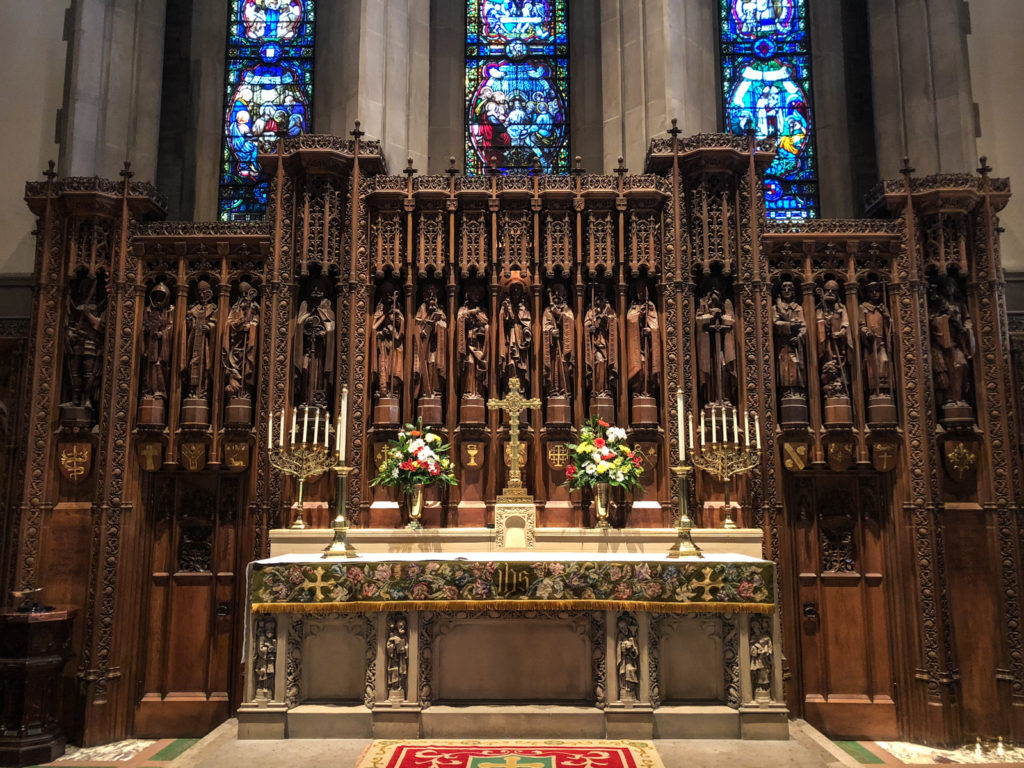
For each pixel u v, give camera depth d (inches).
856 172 500.7
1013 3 454.6
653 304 381.4
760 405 368.8
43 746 328.8
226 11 514.3
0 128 437.7
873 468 375.9
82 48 441.4
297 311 379.9
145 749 347.3
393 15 462.9
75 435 375.2
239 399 374.6
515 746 277.1
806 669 370.0
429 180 384.2
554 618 301.3
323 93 488.4
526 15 517.3
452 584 289.1
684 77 454.3
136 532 371.9
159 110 475.2
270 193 385.7
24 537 363.3
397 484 339.9
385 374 373.1
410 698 289.0
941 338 378.6
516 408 346.3
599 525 341.4
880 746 352.5
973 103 448.5
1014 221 433.7
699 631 301.1
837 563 378.3
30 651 330.3
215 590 374.9
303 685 298.0
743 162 384.8
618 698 289.7
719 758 266.1
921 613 359.6
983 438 371.9
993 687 356.5
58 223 385.7
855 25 514.6
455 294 381.7
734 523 349.1
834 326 381.7
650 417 368.2
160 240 386.9
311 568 288.7
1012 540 363.6
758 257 378.6
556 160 504.4
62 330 381.7
